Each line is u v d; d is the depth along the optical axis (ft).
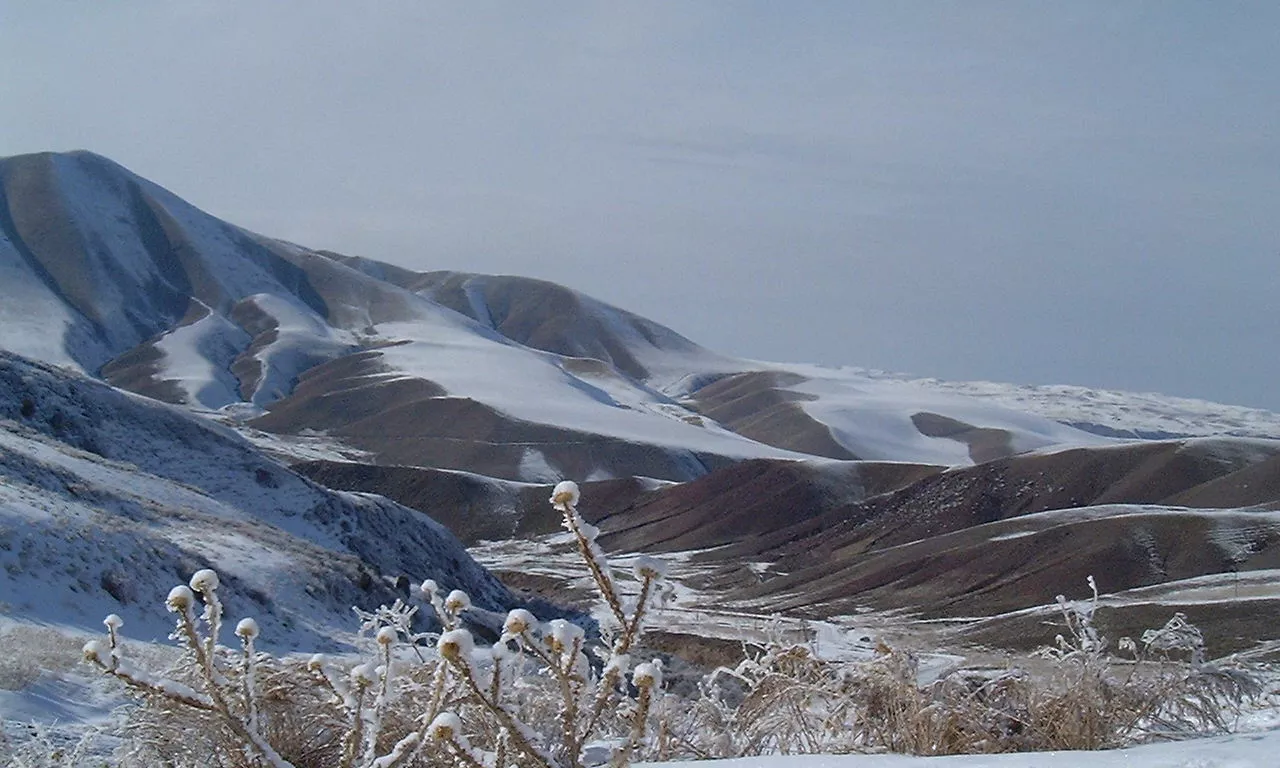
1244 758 13.21
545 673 15.84
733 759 15.60
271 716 15.76
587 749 16.24
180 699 13.16
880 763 14.60
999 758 14.37
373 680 13.89
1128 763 13.50
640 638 13.11
